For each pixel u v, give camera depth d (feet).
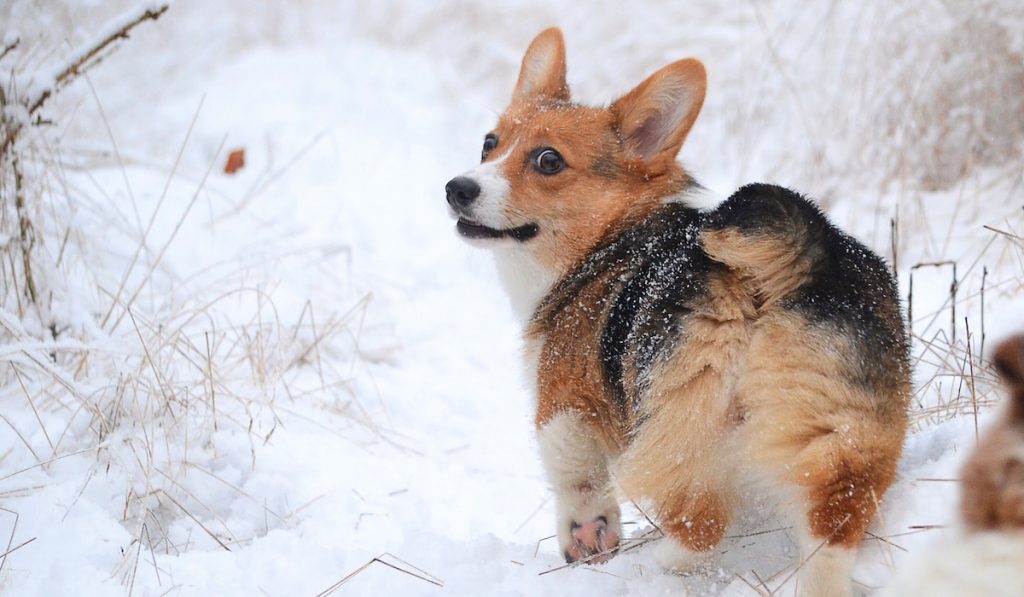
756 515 32.71
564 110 39.45
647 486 30.55
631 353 31.50
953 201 63.26
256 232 67.21
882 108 69.62
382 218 73.77
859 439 27.55
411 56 103.30
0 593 31.09
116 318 50.65
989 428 19.58
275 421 44.91
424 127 89.97
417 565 33.83
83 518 34.94
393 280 66.64
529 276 39.01
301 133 84.99
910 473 32.99
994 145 64.90
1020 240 51.49
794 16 84.23
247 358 50.42
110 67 97.40
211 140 84.84
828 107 75.10
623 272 35.24
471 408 52.44
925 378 43.34
